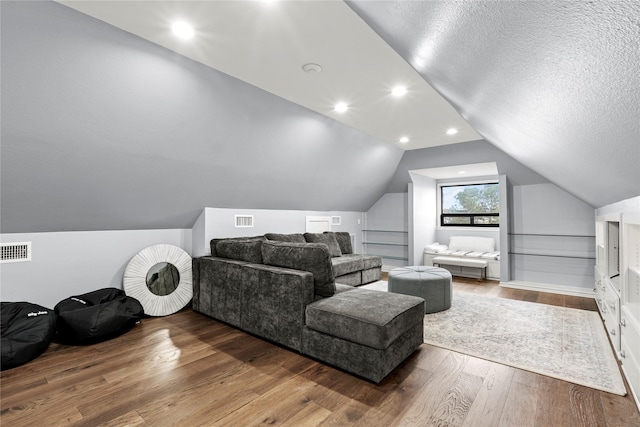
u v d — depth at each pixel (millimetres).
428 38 1029
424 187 5898
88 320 2469
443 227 6168
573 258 4332
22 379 1969
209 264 3170
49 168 2295
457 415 1625
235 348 2443
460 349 2410
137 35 1861
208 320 3129
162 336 2688
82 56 1839
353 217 6223
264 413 1643
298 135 3508
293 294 2352
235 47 1945
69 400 1750
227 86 2523
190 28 1758
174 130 2600
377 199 6379
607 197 2430
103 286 3119
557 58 631
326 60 2096
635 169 1149
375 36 1799
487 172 5402
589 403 1726
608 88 623
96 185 2639
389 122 3438
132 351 2383
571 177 2516
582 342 2535
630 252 1933
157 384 1916
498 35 684
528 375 2027
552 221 4484
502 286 4543
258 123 3049
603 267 3014
